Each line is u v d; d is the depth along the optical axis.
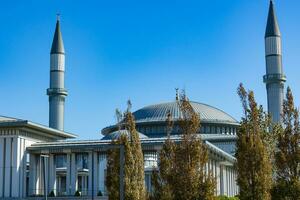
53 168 97.25
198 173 46.38
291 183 51.44
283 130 55.38
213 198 45.94
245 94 51.00
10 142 95.00
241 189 48.22
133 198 52.03
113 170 53.34
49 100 165.62
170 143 48.50
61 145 96.06
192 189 45.62
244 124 50.06
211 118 148.88
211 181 46.31
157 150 91.62
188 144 46.88
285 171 52.56
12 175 93.69
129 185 52.34
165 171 47.34
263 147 48.84
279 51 163.62
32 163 96.81
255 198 47.41
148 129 144.12
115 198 52.38
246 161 48.28
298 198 51.12
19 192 93.06
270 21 166.50
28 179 98.12
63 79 166.88
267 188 48.25
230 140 138.75
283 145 53.06
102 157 102.69
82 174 110.56
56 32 169.88
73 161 96.44
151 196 51.22
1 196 93.12
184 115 47.88
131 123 54.97
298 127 53.12
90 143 96.38
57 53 166.88
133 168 53.03
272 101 160.00
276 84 160.75
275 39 163.88
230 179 122.31
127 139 53.88
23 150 95.69
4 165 94.25
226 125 150.88
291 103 53.97
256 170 48.00
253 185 47.75
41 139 102.44
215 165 105.25
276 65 161.88
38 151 96.56
